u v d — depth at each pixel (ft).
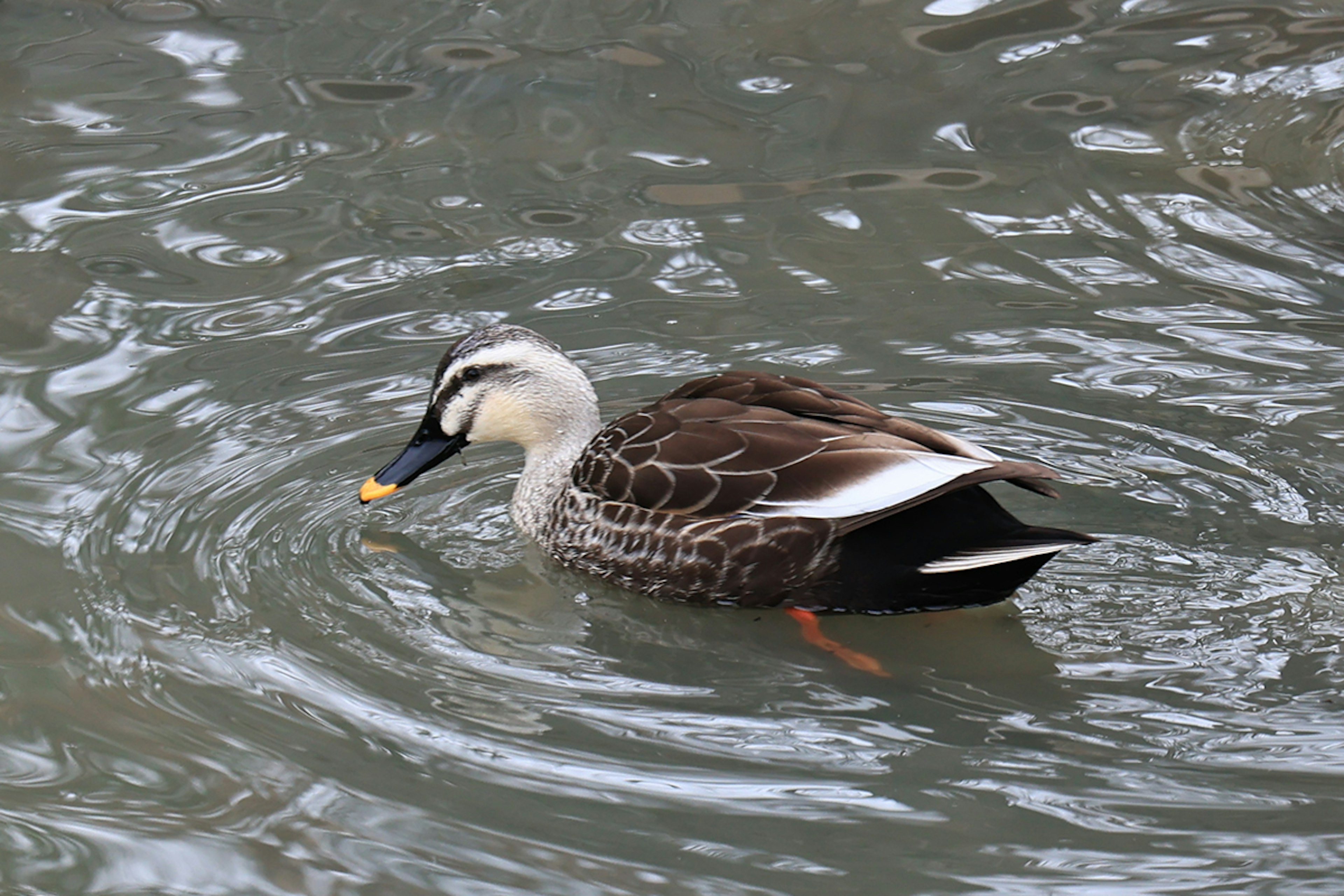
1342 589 30.81
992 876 23.59
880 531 30.40
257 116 55.62
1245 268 45.01
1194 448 36.27
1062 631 30.22
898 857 24.09
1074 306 43.27
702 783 26.08
